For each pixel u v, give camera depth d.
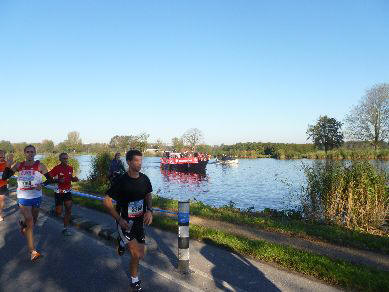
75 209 11.12
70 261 6.10
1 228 8.66
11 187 17.31
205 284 5.05
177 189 28.09
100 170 17.75
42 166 6.79
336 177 10.03
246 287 4.94
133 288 4.73
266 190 25.28
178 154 54.09
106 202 4.62
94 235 7.89
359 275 5.01
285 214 11.15
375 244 7.12
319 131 70.44
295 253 6.04
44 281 5.21
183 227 5.55
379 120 44.16
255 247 6.37
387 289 4.66
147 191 4.86
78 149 86.50
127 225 4.63
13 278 5.34
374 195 9.57
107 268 5.74
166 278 5.28
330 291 4.81
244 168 53.97
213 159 88.44
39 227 8.71
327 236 7.71
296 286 4.98
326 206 9.88
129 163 4.73
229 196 22.75
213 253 6.48
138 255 4.73
